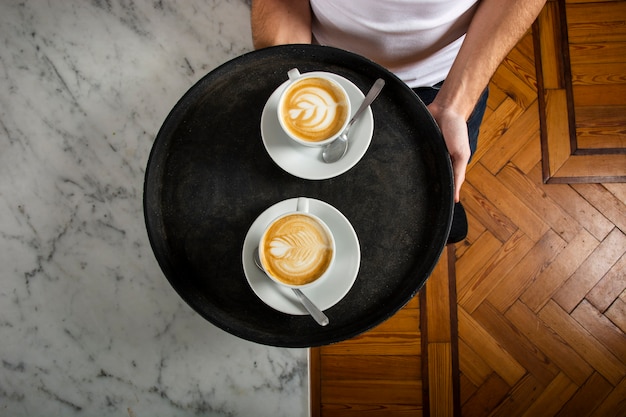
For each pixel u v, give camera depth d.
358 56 0.79
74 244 0.87
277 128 0.76
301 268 0.69
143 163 0.90
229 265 0.76
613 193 1.49
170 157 0.79
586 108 1.54
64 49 0.93
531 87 1.56
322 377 1.47
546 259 1.48
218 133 0.79
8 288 0.86
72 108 0.91
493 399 1.42
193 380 0.84
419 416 1.43
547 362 1.43
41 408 0.83
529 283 1.47
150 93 0.93
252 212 0.76
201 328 0.86
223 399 0.83
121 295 0.86
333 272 0.71
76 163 0.90
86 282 0.86
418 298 1.49
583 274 1.46
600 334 1.43
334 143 0.75
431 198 0.75
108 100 0.92
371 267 0.74
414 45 0.91
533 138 1.54
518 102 1.56
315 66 0.81
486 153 1.54
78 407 0.84
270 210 0.74
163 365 0.85
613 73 1.54
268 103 0.77
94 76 0.93
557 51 1.57
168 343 0.85
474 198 1.52
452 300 1.48
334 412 1.45
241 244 0.76
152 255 0.87
